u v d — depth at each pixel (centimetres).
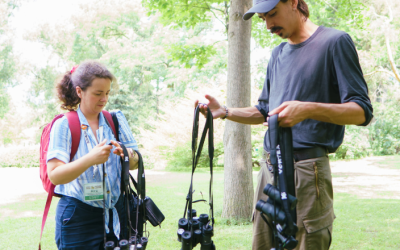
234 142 526
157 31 2370
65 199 193
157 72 2381
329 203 179
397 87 1866
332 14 938
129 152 199
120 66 2167
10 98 2489
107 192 192
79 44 2433
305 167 175
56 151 180
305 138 176
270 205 146
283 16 176
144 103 2430
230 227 497
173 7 696
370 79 1598
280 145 149
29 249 425
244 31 507
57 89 199
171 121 1551
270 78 209
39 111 2548
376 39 1484
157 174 1302
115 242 201
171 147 1520
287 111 145
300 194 175
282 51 199
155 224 209
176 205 693
